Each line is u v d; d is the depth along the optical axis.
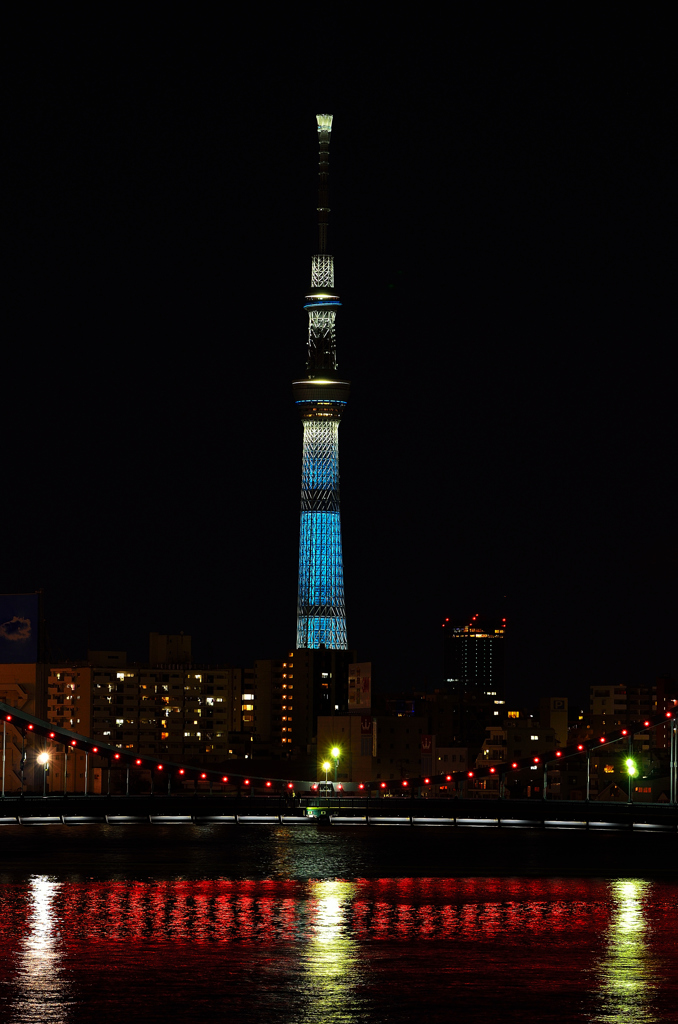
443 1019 94.94
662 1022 94.38
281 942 121.88
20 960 113.38
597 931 128.38
